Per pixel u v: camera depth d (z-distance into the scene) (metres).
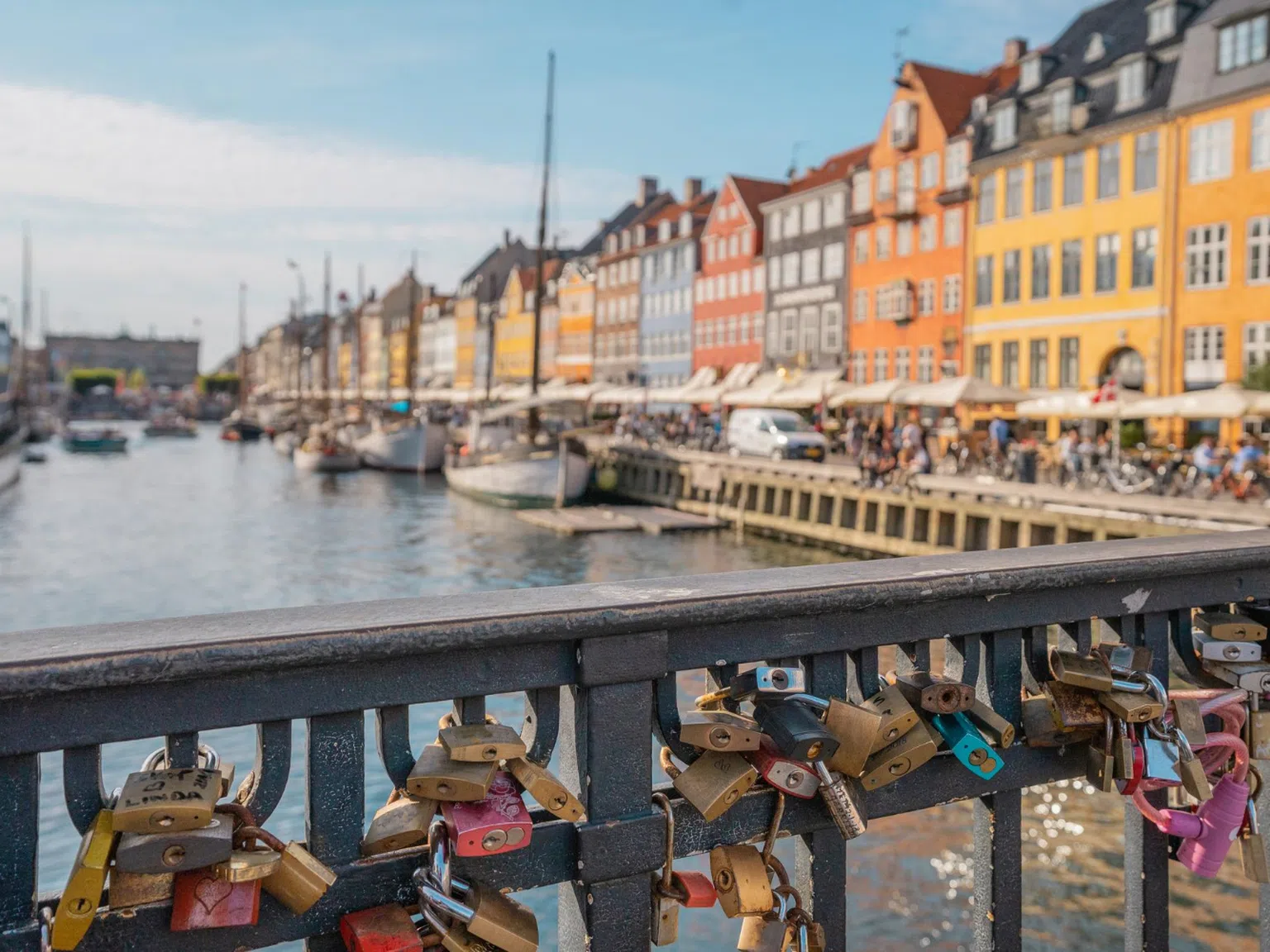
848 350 53.38
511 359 102.56
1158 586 2.61
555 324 92.94
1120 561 2.49
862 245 52.34
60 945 1.59
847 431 42.47
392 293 143.62
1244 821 2.63
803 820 2.22
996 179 43.47
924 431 37.53
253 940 1.76
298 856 1.71
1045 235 40.88
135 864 1.58
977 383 31.73
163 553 34.47
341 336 162.38
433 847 1.83
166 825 1.59
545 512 43.62
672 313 73.25
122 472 71.69
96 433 93.44
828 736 2.02
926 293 47.81
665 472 44.94
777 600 2.09
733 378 62.88
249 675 1.73
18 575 30.14
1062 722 2.34
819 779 2.08
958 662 2.42
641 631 2.00
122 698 1.65
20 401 112.94
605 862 1.99
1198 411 23.83
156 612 25.16
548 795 1.87
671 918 2.08
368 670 1.82
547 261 108.69
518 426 56.22
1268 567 2.77
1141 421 34.94
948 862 9.02
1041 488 25.72
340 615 1.84
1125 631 2.61
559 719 2.05
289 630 1.73
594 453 52.12
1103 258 38.34
